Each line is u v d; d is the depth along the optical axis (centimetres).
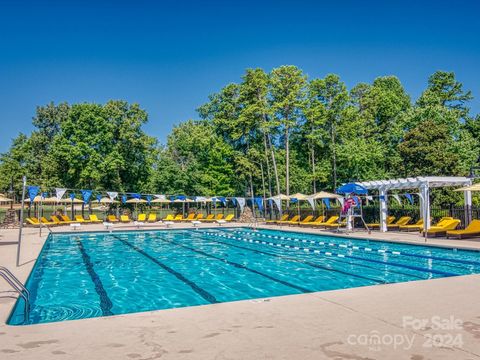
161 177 4369
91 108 3981
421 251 1485
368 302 604
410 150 3034
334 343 422
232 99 4788
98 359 387
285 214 3328
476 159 3294
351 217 2253
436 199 2850
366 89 4291
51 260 1442
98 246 1895
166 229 2711
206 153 4712
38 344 432
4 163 4916
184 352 401
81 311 751
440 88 4300
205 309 572
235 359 380
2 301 660
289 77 4072
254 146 4650
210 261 1390
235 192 4734
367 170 3872
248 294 882
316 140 4325
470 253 1377
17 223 2995
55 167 4109
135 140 4172
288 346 415
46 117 5225
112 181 4031
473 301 606
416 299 621
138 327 489
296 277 1075
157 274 1144
